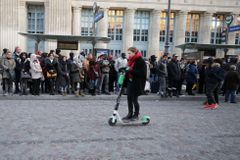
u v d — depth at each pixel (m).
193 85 14.99
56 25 30.39
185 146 5.79
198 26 38.03
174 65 13.01
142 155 5.12
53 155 4.95
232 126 7.86
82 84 12.37
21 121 7.40
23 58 11.83
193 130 7.19
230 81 12.63
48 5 30.44
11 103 10.16
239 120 8.77
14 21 30.12
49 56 12.03
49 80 12.18
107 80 13.24
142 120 7.50
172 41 37.28
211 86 10.79
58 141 5.77
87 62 12.67
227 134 6.93
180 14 36.28
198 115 9.30
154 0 35.31
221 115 9.50
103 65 13.09
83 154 5.05
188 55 17.14
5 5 29.78
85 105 10.38
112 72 13.61
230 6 36.81
